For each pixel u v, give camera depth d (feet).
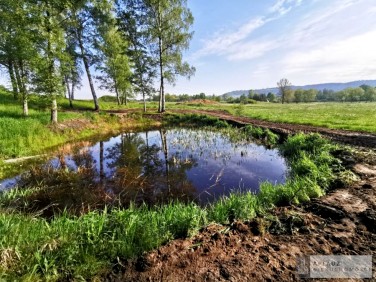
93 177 28.78
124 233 12.73
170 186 25.73
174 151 42.80
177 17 86.12
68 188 25.16
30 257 10.69
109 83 125.80
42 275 10.23
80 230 12.49
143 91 99.19
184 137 55.47
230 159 36.06
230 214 15.96
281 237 13.00
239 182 26.37
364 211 14.83
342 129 49.42
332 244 12.03
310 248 11.80
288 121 63.98
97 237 12.00
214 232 13.85
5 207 20.10
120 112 94.07
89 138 55.57
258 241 12.71
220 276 10.12
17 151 37.01
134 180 27.48
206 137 54.34
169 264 11.08
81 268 10.55
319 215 15.12
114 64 116.67
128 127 73.20
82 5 63.36
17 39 46.57
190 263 11.09
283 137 46.34
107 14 83.41
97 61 93.56
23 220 14.44
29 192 23.72
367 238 12.38
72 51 85.66
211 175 29.09
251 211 15.92
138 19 85.81
